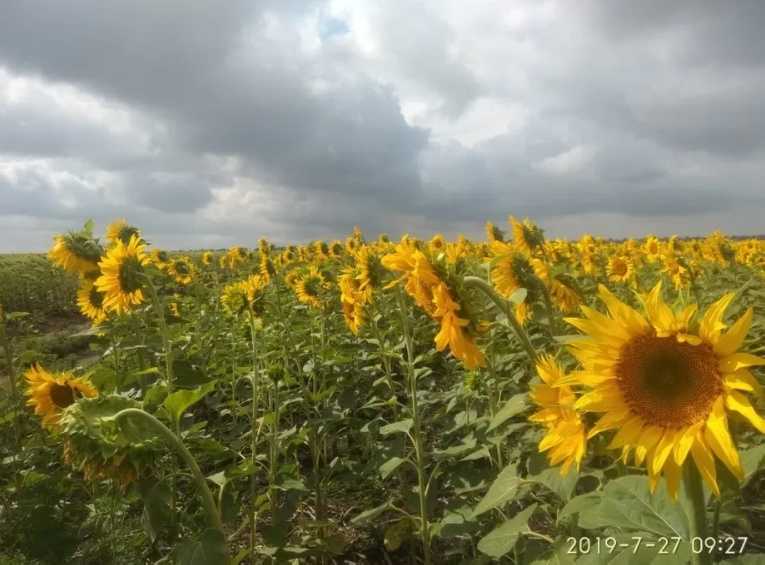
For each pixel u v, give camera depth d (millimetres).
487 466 5230
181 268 14141
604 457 3115
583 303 5137
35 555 3869
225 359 8188
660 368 2156
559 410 2666
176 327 8953
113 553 3850
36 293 21641
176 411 3557
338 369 7406
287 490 5031
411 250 3469
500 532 2941
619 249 13047
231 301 6805
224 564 2910
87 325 18656
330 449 6648
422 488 4348
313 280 8711
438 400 5844
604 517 2295
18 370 6371
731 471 1877
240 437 5910
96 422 2980
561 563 2625
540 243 6945
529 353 3180
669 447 2016
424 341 7809
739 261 13422
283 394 6430
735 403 1942
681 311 2141
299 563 4758
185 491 4969
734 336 2008
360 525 5340
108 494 4043
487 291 3221
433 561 4789
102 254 6609
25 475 4484
